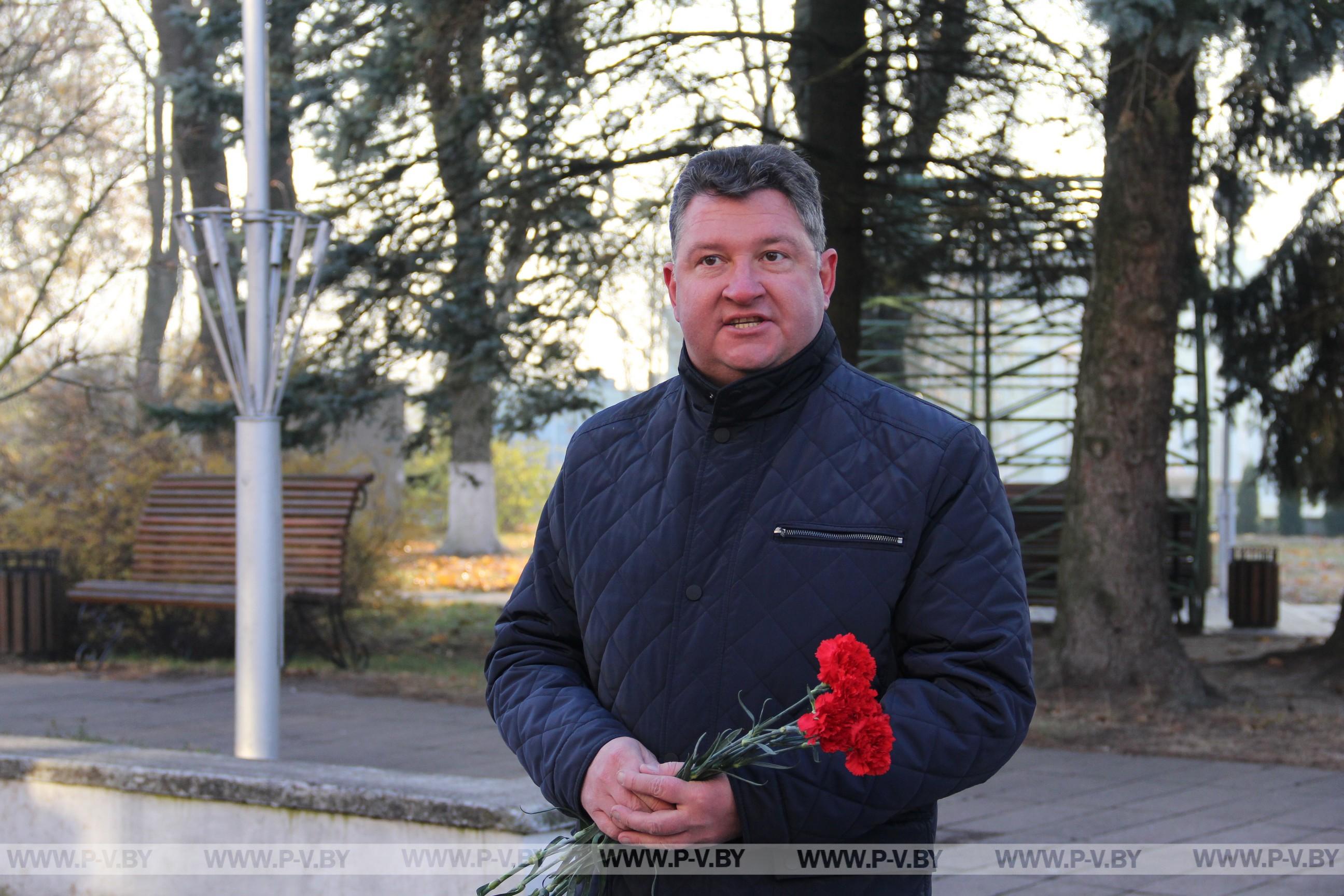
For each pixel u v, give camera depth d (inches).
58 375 533.6
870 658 70.0
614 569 83.0
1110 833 223.3
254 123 245.1
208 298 260.4
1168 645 359.6
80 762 177.5
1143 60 316.5
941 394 671.1
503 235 420.5
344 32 413.7
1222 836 221.5
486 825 149.3
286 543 416.8
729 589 78.8
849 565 77.1
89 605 449.1
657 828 73.0
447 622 566.6
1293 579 863.1
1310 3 286.4
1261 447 501.4
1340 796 252.1
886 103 444.1
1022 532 573.6
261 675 239.3
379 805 156.4
